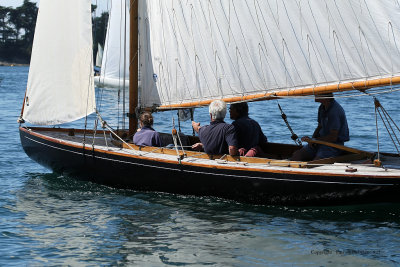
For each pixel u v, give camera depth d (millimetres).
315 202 13086
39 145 17312
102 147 15742
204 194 14094
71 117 17062
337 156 13828
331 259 10164
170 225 12102
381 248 10688
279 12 14039
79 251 10625
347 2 13039
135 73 16562
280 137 25156
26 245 10922
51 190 15312
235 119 15039
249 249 10688
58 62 17156
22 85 72062
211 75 15297
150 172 14609
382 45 12758
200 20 15242
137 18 16312
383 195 12586
